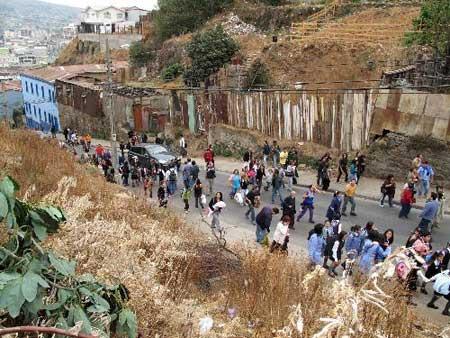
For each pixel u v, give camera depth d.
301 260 10.36
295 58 26.75
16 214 3.22
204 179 21.75
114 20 81.31
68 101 38.91
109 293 3.59
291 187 19.02
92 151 30.08
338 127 20.84
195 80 30.66
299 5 35.38
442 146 17.48
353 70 24.05
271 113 23.59
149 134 31.06
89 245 4.84
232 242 12.16
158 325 4.48
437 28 18.81
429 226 13.97
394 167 18.94
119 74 41.62
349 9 31.39
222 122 26.36
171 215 11.41
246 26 36.31
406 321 6.09
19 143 13.21
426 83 18.50
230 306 6.18
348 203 17.00
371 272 4.48
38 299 2.97
